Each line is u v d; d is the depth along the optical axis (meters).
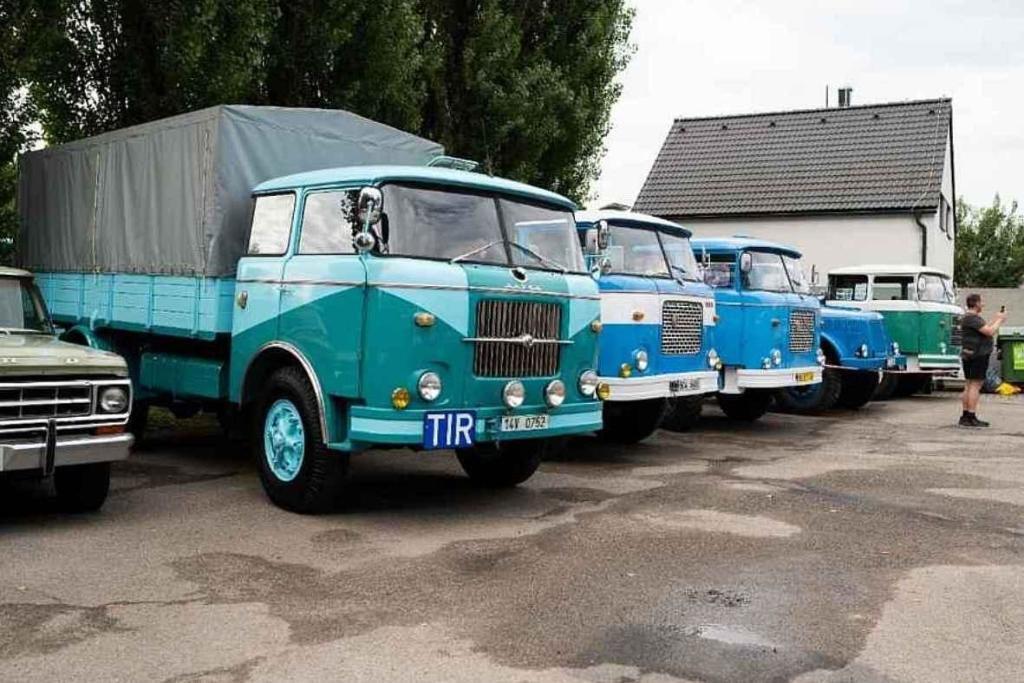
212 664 4.47
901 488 8.81
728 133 31.16
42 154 11.33
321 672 4.39
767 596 5.57
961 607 5.43
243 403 8.02
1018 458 10.62
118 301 9.74
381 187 7.16
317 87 13.43
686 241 11.49
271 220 8.04
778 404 15.80
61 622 4.99
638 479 9.19
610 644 4.78
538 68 16.11
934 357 17.42
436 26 15.51
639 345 10.18
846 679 4.40
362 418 6.89
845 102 33.06
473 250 7.38
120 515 7.34
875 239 26.58
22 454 6.49
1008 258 42.59
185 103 11.89
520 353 7.37
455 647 4.72
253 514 7.44
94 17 11.99
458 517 7.48
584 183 17.92
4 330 7.76
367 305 6.89
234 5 11.79
